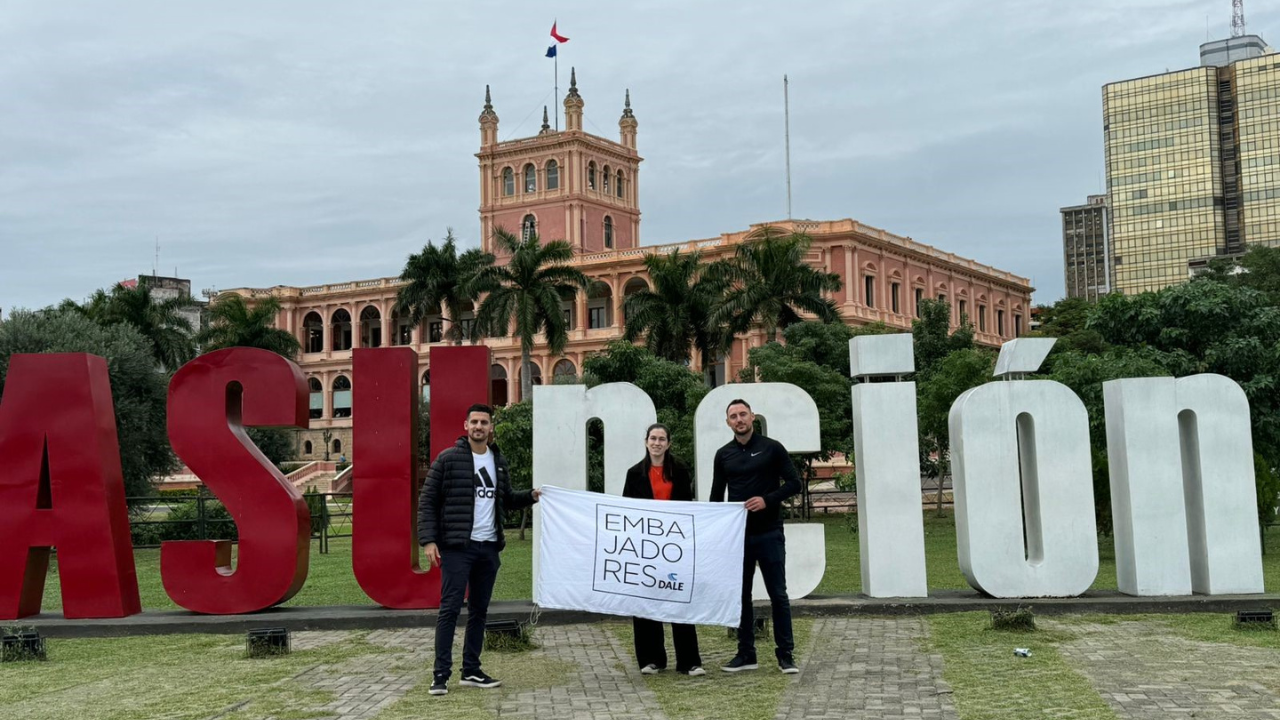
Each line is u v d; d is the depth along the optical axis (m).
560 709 8.02
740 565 9.34
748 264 47.97
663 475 9.80
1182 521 12.55
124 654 10.86
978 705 7.79
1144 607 12.12
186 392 12.78
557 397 13.09
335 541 30.62
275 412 12.66
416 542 13.19
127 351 32.16
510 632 10.73
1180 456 12.63
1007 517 12.61
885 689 8.43
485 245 84.88
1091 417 21.08
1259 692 7.98
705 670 9.42
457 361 12.90
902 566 12.84
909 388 13.09
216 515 28.09
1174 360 23.70
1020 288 94.62
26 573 12.55
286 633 10.68
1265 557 19.94
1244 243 111.50
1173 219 115.19
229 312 63.88
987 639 10.51
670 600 9.34
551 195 82.19
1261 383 22.94
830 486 50.06
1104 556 21.56
